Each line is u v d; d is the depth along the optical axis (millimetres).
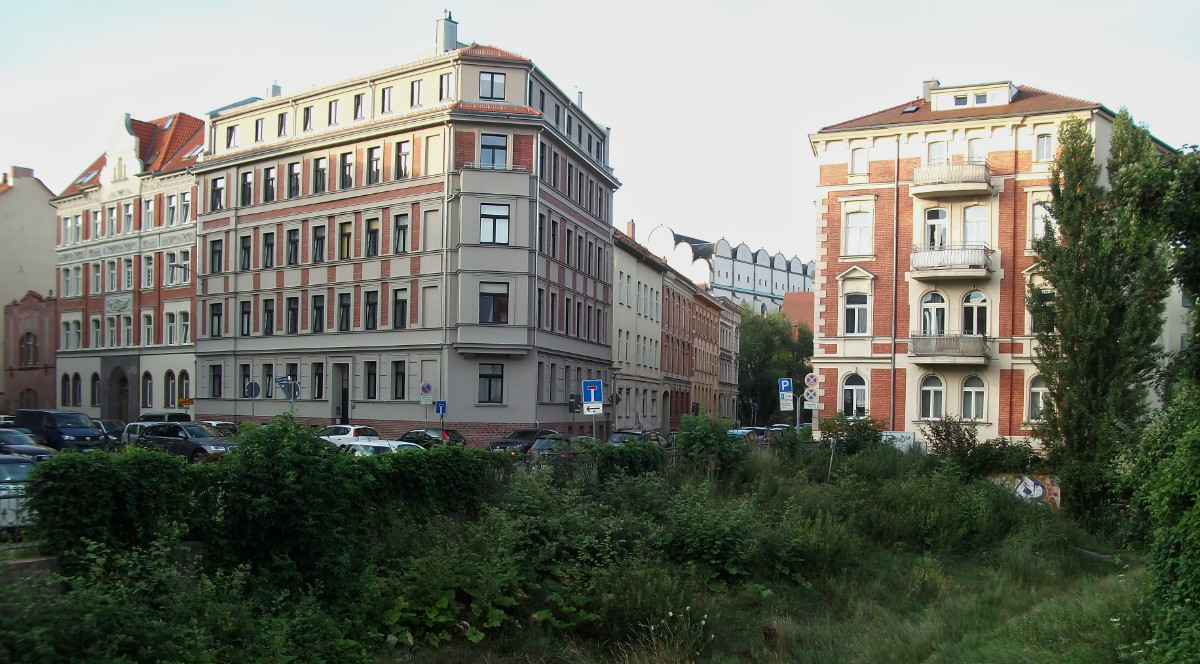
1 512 9656
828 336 37875
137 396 57625
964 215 36344
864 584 17422
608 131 54312
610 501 18219
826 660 12602
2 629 7230
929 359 35500
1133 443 21359
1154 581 10172
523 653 11961
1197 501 9461
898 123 37031
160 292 56188
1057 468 26094
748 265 116812
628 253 57938
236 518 11133
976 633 13219
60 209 65062
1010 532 21906
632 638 12805
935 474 24594
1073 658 10602
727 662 12438
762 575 16750
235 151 50125
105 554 9500
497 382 42031
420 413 42031
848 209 37906
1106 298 25953
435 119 41938
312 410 46000
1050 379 26766
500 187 41812
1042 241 27344
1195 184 9602
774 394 86688
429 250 42250
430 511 15047
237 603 9766
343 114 45938
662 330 66562
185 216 55094
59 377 64188
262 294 48594
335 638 10195
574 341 47812
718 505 20047
